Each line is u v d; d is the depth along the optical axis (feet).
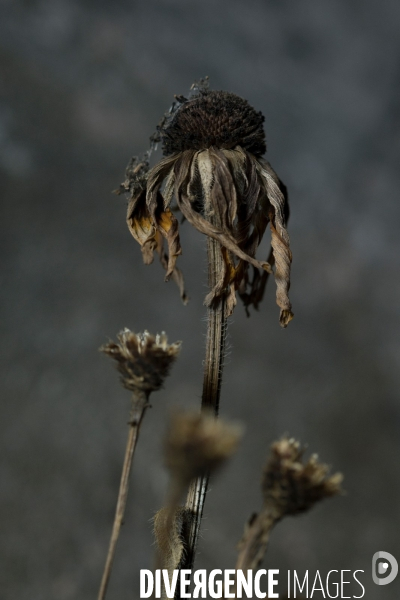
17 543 3.68
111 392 4.75
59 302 5.20
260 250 4.92
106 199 6.26
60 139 6.52
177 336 5.34
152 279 5.77
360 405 5.88
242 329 5.99
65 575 3.68
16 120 6.44
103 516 4.06
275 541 4.50
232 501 4.55
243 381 5.47
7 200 5.75
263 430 5.15
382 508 5.13
